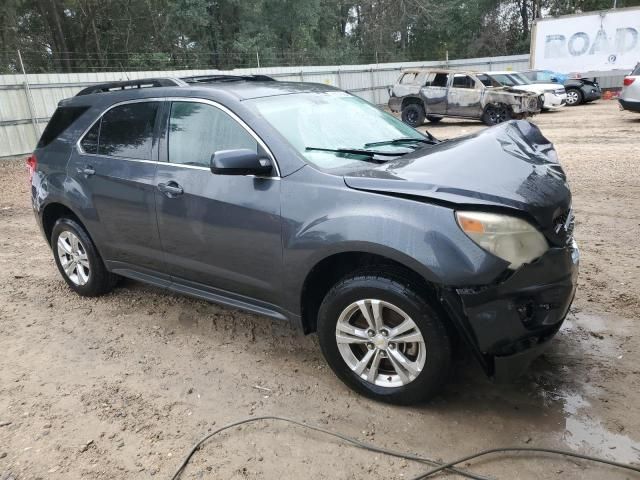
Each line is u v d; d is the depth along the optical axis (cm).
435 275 281
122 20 2892
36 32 2977
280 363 380
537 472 267
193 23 2997
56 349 412
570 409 314
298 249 327
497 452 282
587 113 1925
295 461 284
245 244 355
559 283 296
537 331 291
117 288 525
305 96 411
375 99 2980
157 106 414
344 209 310
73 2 2689
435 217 286
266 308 367
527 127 410
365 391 329
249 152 331
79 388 359
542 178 315
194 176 379
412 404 320
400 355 312
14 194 1080
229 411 328
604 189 809
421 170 314
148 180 406
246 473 277
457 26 4278
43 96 1728
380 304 307
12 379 372
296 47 3550
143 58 2734
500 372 291
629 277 488
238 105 369
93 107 468
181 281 414
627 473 264
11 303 502
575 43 2427
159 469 283
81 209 462
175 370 377
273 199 338
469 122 2005
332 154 356
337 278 349
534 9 4109
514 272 278
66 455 296
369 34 4212
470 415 313
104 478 278
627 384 334
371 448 290
